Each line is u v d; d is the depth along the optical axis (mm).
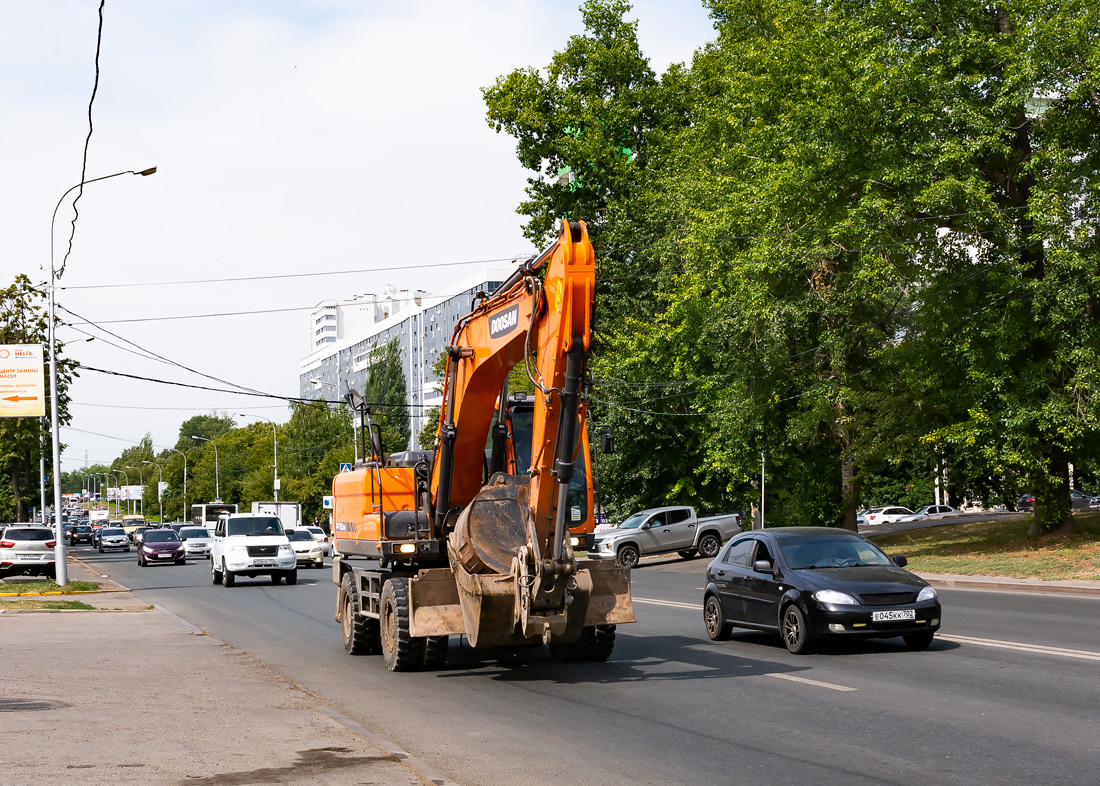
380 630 14141
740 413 35656
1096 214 25703
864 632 12695
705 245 33125
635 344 42250
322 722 8828
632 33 46250
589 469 13523
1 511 82312
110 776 6641
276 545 33188
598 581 12266
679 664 12742
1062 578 23172
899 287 27484
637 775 7078
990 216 26328
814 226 29141
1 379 29609
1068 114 26922
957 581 24859
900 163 26828
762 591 14039
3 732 8305
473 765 7488
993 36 27469
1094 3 25516
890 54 26578
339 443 93688
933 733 8188
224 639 17234
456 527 12078
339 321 175250
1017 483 29016
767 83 31203
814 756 7523
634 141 46625
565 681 11727
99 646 15812
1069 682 10328
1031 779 6660
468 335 12875
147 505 164750
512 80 45656
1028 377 27078
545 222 46844
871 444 35062
